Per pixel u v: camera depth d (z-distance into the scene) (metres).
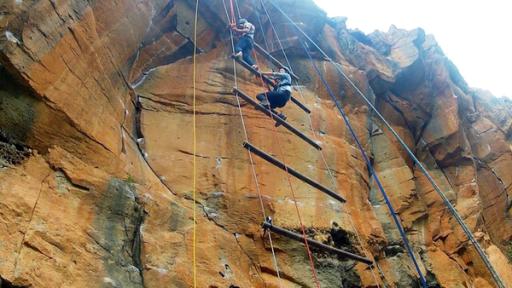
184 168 10.90
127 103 11.05
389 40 20.92
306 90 15.32
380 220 14.26
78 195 7.96
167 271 8.41
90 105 9.09
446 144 18.42
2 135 7.56
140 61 12.49
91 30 9.25
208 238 9.62
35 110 7.93
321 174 12.76
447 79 19.38
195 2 14.12
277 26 15.98
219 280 8.99
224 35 14.43
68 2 8.54
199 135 11.76
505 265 15.38
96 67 9.48
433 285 13.72
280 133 12.92
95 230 7.80
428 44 20.73
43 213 7.15
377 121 17.75
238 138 12.16
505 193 19.59
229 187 11.03
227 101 12.76
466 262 15.21
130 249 8.23
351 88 16.38
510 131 22.20
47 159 7.92
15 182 7.08
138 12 11.01
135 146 10.64
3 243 6.35
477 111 22.09
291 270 10.33
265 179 11.69
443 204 16.55
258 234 10.52
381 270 12.42
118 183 8.70
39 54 7.87
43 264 6.67
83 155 8.60
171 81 12.60
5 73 7.70
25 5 7.66
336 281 10.77
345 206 12.57
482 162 20.08
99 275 7.31
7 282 6.13
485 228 16.95
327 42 16.94
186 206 10.06
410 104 18.75
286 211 11.23
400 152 17.50
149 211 9.05
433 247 14.70
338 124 14.77
